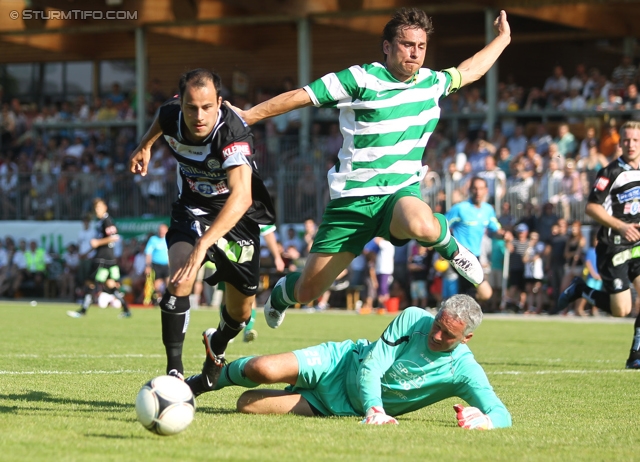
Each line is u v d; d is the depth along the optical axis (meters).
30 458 15.26
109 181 91.00
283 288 24.67
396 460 15.70
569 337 50.62
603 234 34.53
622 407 23.98
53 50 115.81
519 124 88.50
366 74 22.59
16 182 94.12
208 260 21.86
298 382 21.11
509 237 71.00
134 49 118.81
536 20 101.31
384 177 22.73
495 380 30.16
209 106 19.84
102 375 29.31
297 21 96.44
